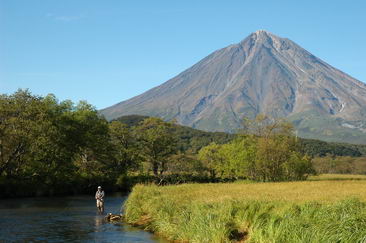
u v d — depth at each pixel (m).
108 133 94.19
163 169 105.56
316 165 150.00
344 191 44.06
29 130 59.06
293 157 80.69
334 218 18.95
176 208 29.20
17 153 60.44
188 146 187.62
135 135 103.06
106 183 78.44
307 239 16.72
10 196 54.88
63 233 27.61
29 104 61.75
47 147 63.44
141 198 37.00
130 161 97.62
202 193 40.34
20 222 32.28
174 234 25.19
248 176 85.25
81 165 80.88
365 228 16.50
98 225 31.34
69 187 67.31
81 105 86.56
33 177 61.91
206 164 111.81
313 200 30.55
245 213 22.86
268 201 28.55
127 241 24.89
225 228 21.62
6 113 58.06
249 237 20.56
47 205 46.28
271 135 86.94
